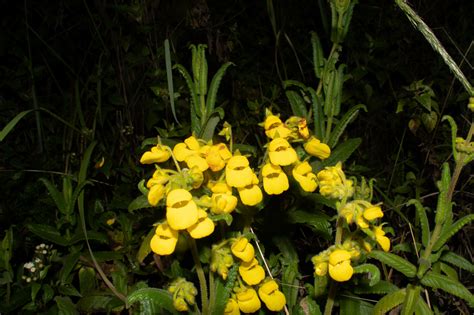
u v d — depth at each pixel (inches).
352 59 19.4
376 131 19.0
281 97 20.3
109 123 17.8
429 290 13.7
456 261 10.6
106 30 18.5
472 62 19.9
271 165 8.8
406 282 14.0
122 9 18.2
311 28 21.8
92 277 13.3
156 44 18.8
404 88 18.1
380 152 18.9
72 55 19.6
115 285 12.9
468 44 20.3
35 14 19.7
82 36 19.7
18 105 18.2
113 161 16.7
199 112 12.2
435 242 8.6
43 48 19.4
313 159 12.8
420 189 16.7
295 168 9.3
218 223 10.9
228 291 8.8
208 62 20.3
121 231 14.7
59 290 12.7
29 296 12.1
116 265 13.9
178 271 11.5
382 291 10.8
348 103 18.9
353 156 18.5
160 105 17.6
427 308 9.3
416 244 11.9
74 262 12.7
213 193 8.5
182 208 7.2
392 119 18.8
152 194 7.4
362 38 19.2
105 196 16.4
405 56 19.6
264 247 12.4
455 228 8.4
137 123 18.3
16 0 19.1
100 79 17.2
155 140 12.3
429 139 18.2
